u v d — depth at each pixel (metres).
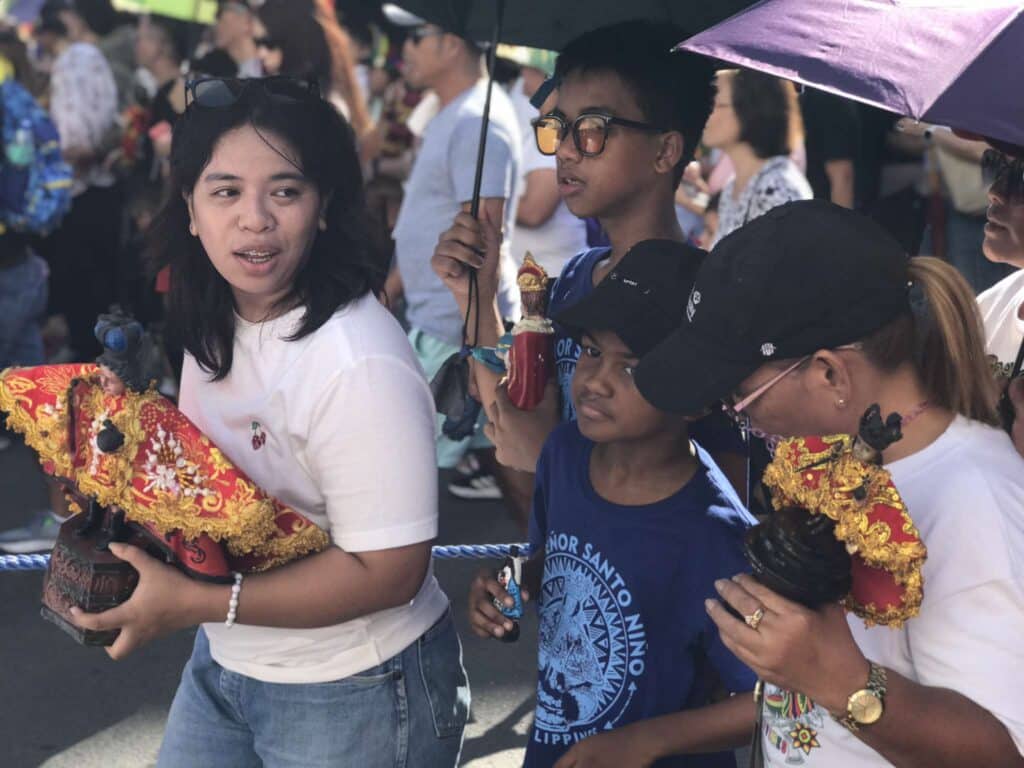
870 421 1.62
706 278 1.84
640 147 2.74
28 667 4.70
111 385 2.05
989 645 1.67
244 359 2.28
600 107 2.72
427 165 5.38
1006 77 1.90
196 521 2.06
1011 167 2.38
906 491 1.75
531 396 2.78
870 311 1.74
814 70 1.96
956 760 1.67
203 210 2.20
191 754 2.48
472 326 3.10
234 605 2.13
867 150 6.66
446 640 2.46
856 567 1.69
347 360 2.18
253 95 2.18
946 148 5.42
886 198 5.94
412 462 2.18
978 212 5.44
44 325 8.98
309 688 2.33
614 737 2.22
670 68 2.72
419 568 2.22
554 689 2.38
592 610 2.30
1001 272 5.47
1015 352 2.55
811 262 1.75
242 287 2.20
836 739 1.88
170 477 2.06
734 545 2.21
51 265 8.41
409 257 5.47
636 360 2.22
